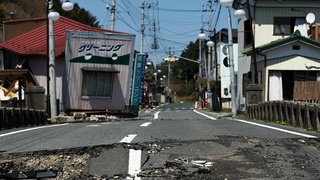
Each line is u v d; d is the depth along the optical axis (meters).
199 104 58.78
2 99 30.03
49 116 23.61
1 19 55.09
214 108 48.19
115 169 8.05
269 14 30.61
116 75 28.03
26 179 7.70
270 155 9.23
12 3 64.44
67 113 27.41
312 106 13.68
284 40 27.73
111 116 27.36
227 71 53.53
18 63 31.06
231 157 9.03
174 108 62.19
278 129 14.01
